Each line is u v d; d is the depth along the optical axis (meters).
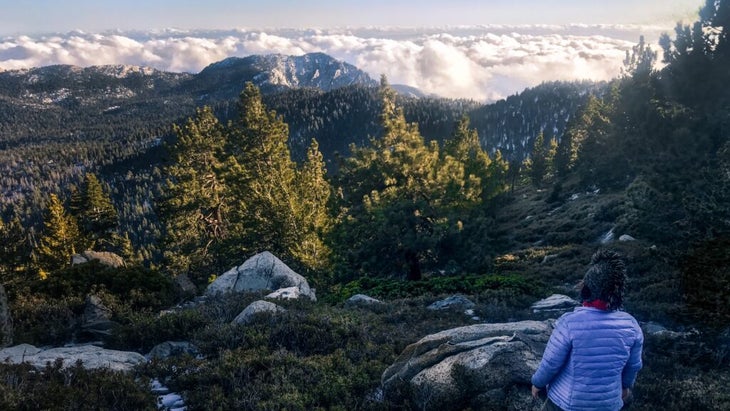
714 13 24.73
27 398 6.58
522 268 27.19
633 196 23.88
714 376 8.21
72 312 13.55
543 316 14.52
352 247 30.84
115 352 9.92
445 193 31.06
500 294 17.34
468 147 53.81
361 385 7.57
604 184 48.62
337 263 31.09
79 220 59.50
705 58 24.17
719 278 8.66
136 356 9.90
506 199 74.94
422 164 31.44
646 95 28.33
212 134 50.53
